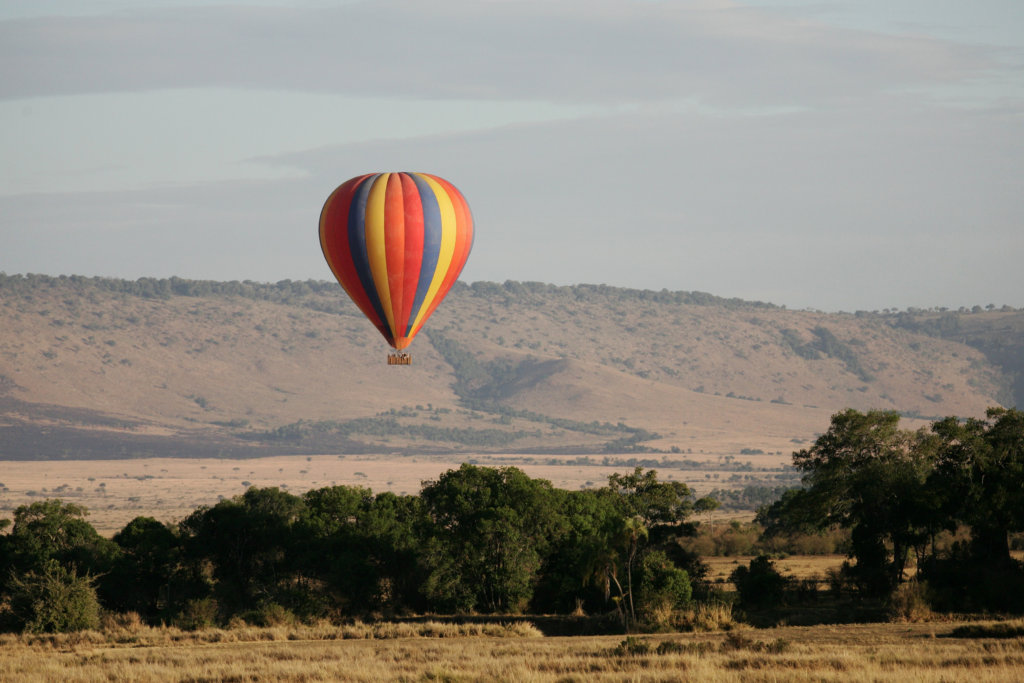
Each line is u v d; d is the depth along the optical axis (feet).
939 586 392.47
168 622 442.50
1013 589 372.99
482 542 454.81
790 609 410.52
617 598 407.64
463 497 466.70
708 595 429.79
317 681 241.55
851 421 454.81
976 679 217.97
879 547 444.14
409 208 391.65
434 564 459.32
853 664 242.58
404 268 393.29
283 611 433.48
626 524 411.34
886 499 435.12
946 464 439.22
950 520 428.15
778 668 239.30
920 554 451.94
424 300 403.13
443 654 284.61
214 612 451.94
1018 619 320.70
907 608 356.59
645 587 410.93
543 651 287.89
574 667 250.98
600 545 413.59
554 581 451.94
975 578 392.47
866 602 415.44
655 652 275.59
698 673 229.86
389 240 390.01
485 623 410.52
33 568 457.27
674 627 363.76
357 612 467.11
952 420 440.04
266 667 263.49
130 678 252.42
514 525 451.53
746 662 248.52
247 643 343.67
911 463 437.17
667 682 223.51
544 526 461.78
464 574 462.19
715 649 278.26
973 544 428.97
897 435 451.53
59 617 394.11
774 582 437.17
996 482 420.77
